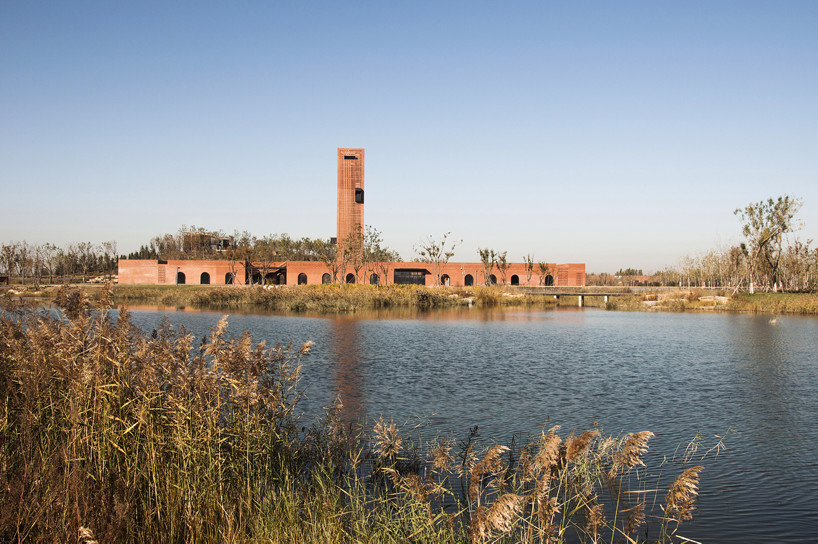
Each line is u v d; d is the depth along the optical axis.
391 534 4.84
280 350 6.63
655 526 5.45
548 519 4.38
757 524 5.50
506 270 81.00
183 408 5.07
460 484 6.38
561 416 9.57
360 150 77.88
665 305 42.62
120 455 5.04
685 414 9.76
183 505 4.60
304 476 6.20
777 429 8.83
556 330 24.86
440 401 10.59
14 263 64.25
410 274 79.81
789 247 58.56
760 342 20.67
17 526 3.78
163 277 73.50
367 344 19.11
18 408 5.93
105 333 5.88
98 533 3.92
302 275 75.81
